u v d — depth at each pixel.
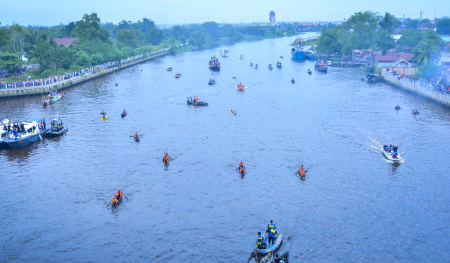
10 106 113.94
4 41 188.12
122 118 98.62
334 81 158.00
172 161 69.25
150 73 184.25
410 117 97.12
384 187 58.97
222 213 52.47
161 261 43.47
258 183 60.72
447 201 54.66
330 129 87.44
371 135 82.94
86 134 85.81
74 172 65.44
